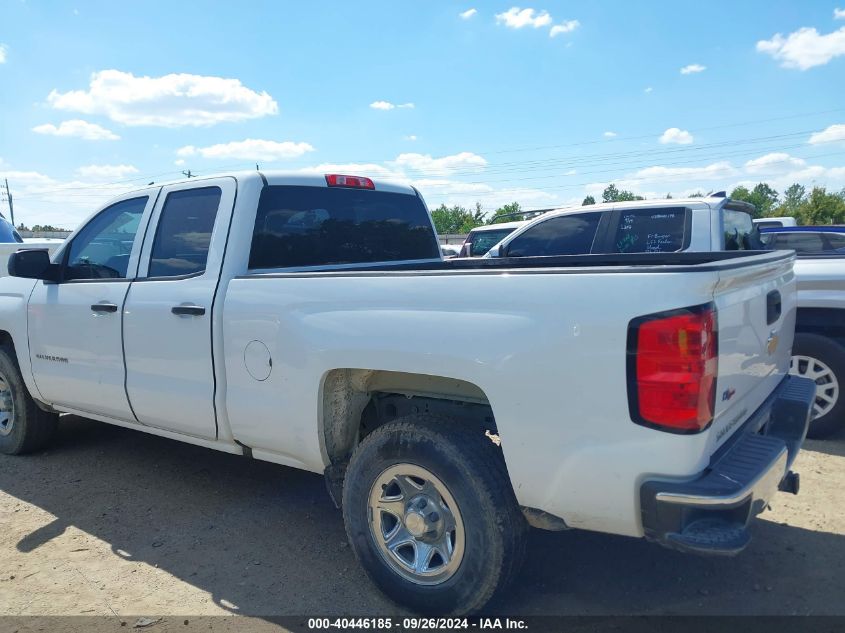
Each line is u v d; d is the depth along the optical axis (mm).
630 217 6895
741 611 3057
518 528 2801
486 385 2660
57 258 4828
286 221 4035
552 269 2570
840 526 3873
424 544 2998
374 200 4727
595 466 2473
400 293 2924
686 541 2316
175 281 3908
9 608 3174
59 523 4121
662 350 2312
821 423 5250
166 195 4188
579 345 2455
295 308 3268
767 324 3084
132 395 4164
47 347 4762
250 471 4980
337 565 3570
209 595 3279
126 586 3371
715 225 6434
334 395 3293
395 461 2988
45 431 5363
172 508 4320
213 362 3645
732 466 2500
